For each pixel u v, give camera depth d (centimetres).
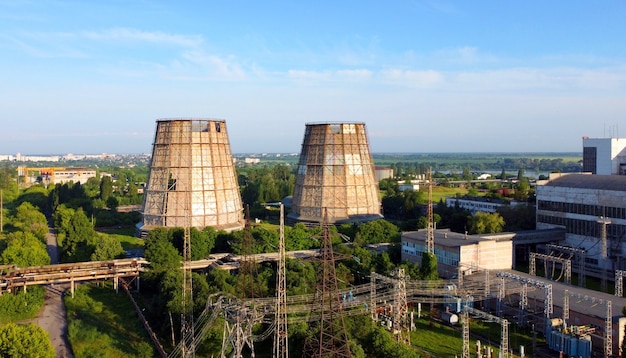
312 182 18538
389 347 7706
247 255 11544
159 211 16825
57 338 9050
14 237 13438
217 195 17150
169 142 16788
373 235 15138
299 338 7856
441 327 9556
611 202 13075
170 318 8706
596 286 12088
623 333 8325
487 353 8131
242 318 7388
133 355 8362
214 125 17450
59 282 11519
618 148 19675
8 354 7125
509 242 12281
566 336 8231
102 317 10094
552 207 14875
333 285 8212
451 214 18325
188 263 11756
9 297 10250
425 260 11081
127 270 11781
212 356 7812
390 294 9912
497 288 9844
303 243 14275
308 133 18925
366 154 19100
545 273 11962
